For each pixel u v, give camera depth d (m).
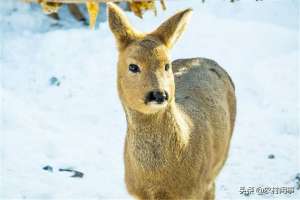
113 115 27.31
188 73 18.30
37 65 31.25
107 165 23.44
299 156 24.02
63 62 31.39
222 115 18.20
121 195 21.41
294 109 27.38
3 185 21.61
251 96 28.42
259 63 30.52
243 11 35.12
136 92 14.66
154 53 14.72
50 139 24.91
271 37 32.66
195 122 16.50
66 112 27.41
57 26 35.84
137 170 15.77
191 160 15.93
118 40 15.46
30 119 26.22
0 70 30.62
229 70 29.95
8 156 23.52
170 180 15.80
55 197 21.09
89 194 21.38
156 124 15.28
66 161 23.58
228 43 32.09
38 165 23.11
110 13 15.47
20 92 28.83
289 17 34.84
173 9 34.34
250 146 24.73
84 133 25.75
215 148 17.59
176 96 17.06
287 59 30.94
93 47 32.53
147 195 16.05
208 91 18.05
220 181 22.38
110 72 30.52
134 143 15.53
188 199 16.23
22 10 36.81
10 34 34.44
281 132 25.91
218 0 35.44
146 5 16.73
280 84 29.17
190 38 32.25
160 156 15.50
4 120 25.84
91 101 28.34
